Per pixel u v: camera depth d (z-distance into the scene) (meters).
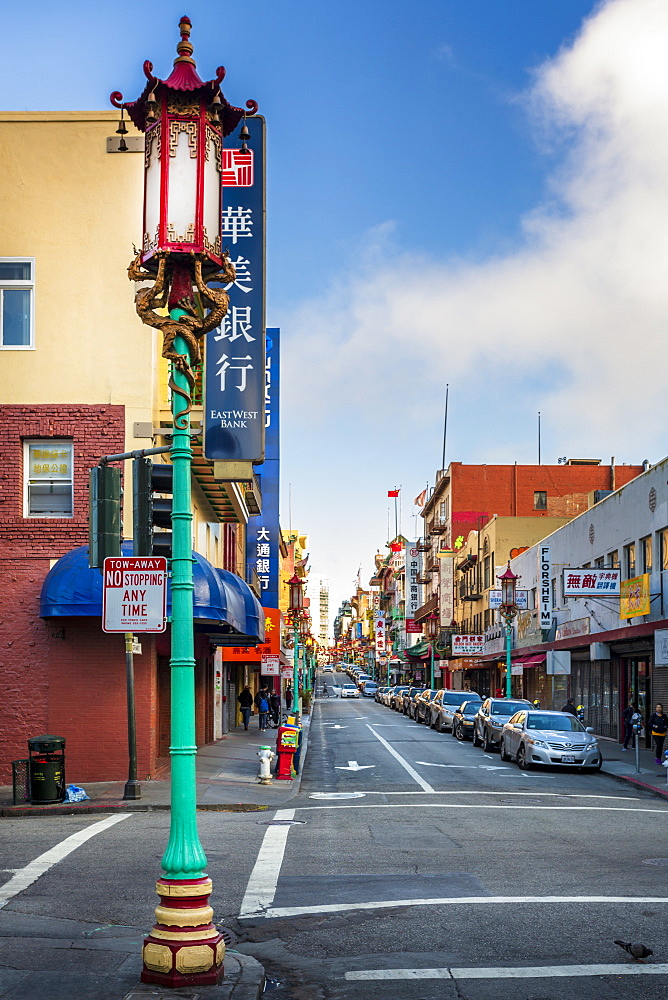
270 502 51.75
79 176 22.64
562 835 14.98
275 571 52.16
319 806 19.08
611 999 7.06
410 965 8.02
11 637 21.44
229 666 46.50
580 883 11.11
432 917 9.53
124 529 21.59
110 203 22.59
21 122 22.75
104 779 21.16
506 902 10.12
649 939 8.69
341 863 12.45
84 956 7.86
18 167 22.64
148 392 22.11
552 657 35.34
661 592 32.59
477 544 73.31
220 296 7.92
